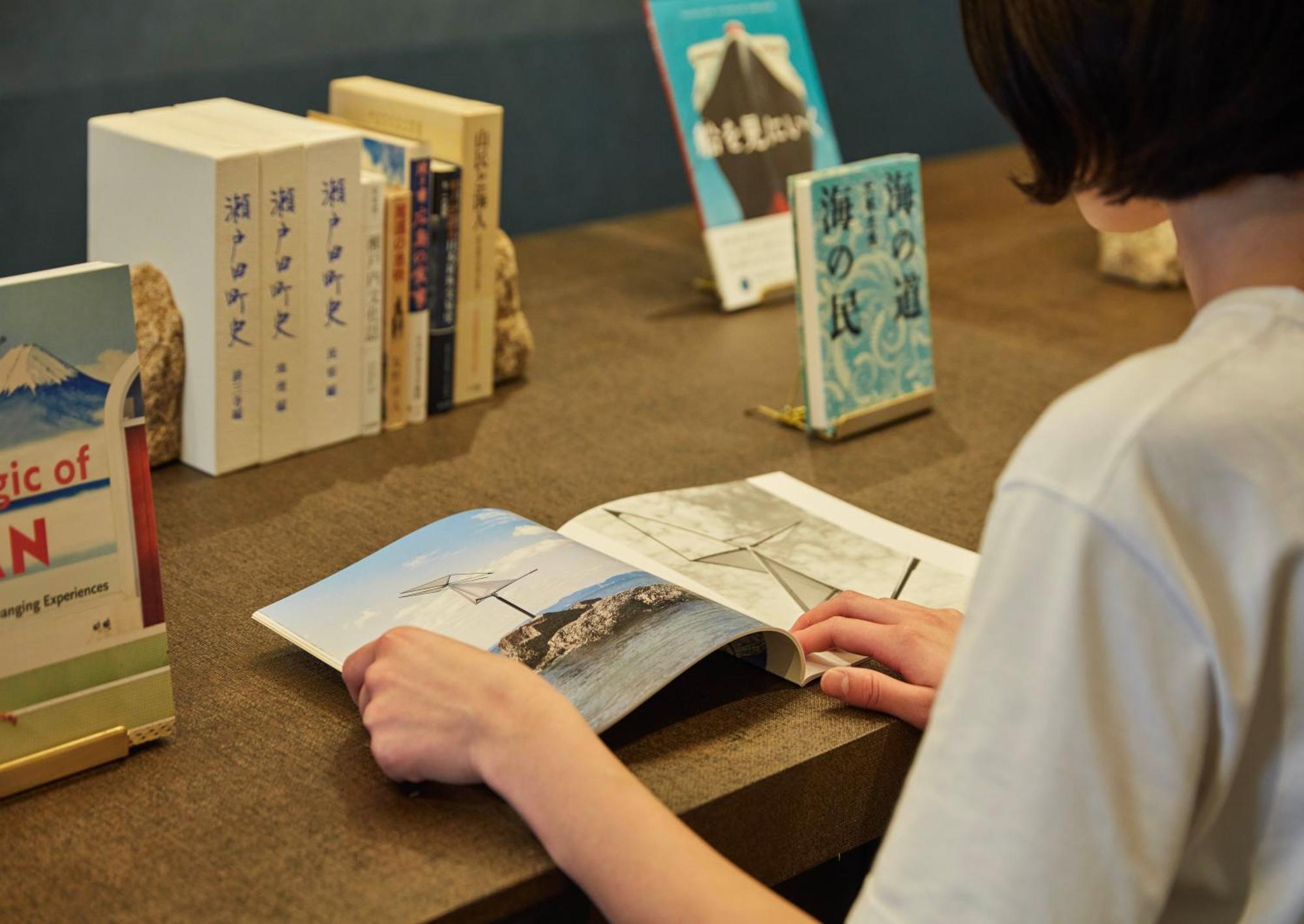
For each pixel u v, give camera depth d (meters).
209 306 1.11
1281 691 0.49
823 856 0.77
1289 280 0.51
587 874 0.59
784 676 0.82
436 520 1.08
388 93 1.33
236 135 1.14
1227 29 0.46
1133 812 0.46
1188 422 0.47
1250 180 0.51
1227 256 0.52
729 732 0.76
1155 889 0.47
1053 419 0.49
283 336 1.16
